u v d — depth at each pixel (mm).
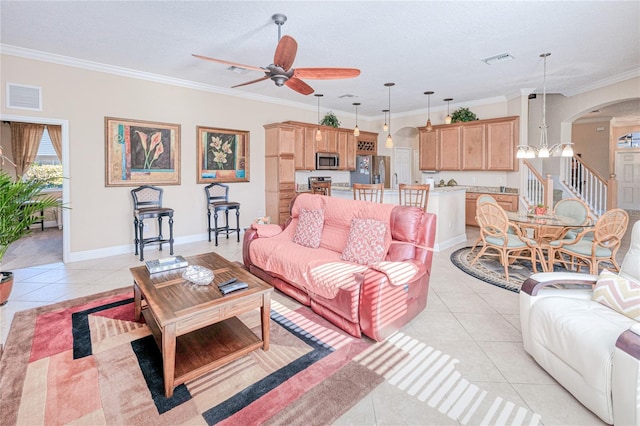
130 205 4859
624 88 4926
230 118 5930
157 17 3094
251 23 3213
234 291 2135
